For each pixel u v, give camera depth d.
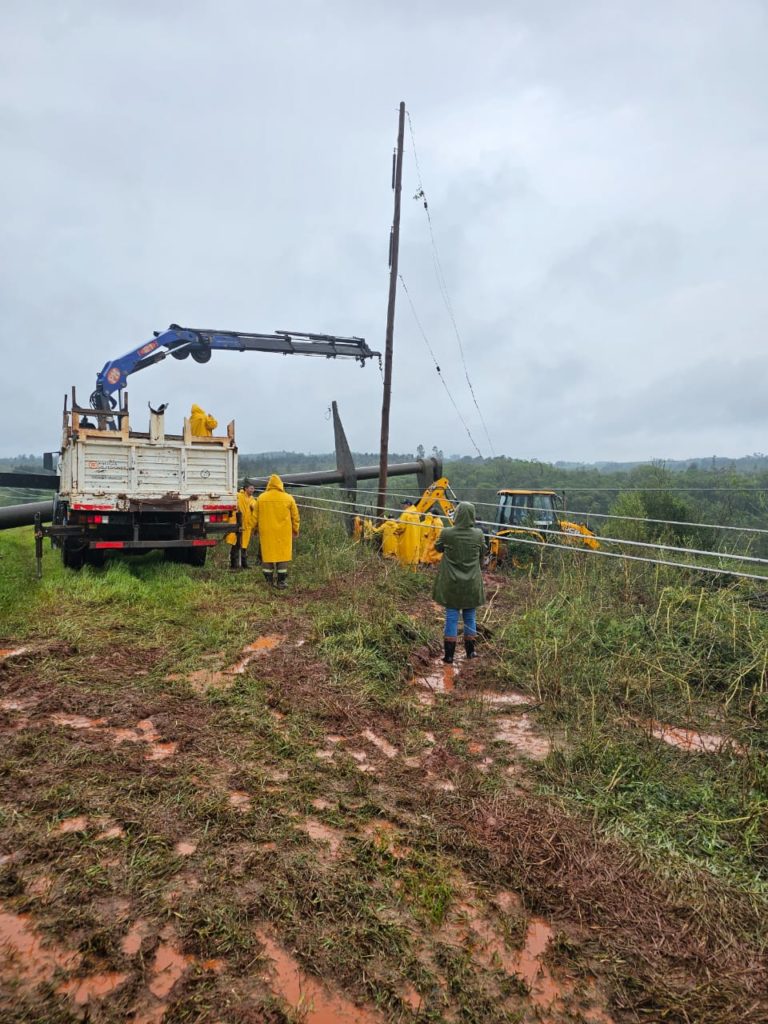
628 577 9.06
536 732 5.41
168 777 4.36
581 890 3.38
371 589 10.18
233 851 3.58
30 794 4.07
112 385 15.50
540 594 9.46
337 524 15.77
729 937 3.08
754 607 7.73
